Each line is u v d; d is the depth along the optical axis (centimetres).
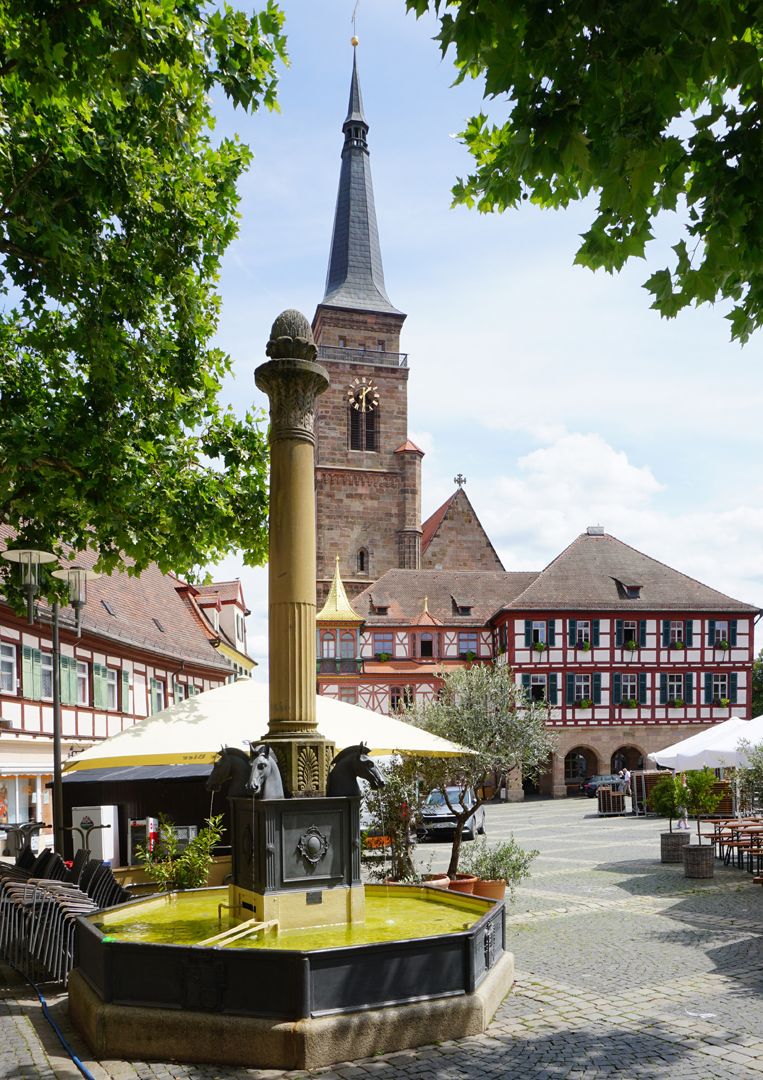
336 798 773
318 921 753
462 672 1589
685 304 522
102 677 2858
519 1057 618
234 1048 598
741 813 2588
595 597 5153
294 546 816
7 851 1797
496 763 1405
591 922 1180
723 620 5200
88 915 805
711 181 475
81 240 1014
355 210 7075
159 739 964
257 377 842
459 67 527
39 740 2372
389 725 1085
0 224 995
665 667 5134
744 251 500
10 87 926
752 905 1303
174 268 1120
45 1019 712
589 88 457
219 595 4850
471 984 676
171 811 1702
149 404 1162
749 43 455
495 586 6016
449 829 2373
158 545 1212
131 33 721
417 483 6322
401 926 775
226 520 1232
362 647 5622
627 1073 589
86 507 1216
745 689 5166
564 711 5025
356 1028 610
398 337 6700
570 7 433
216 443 1273
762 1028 686
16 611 1319
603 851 2078
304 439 834
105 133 987
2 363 1250
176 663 3544
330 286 7075
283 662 803
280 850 748
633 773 3275
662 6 414
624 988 815
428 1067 597
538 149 483
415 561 6253
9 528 2234
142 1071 586
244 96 884
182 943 714
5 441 1040
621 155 470
